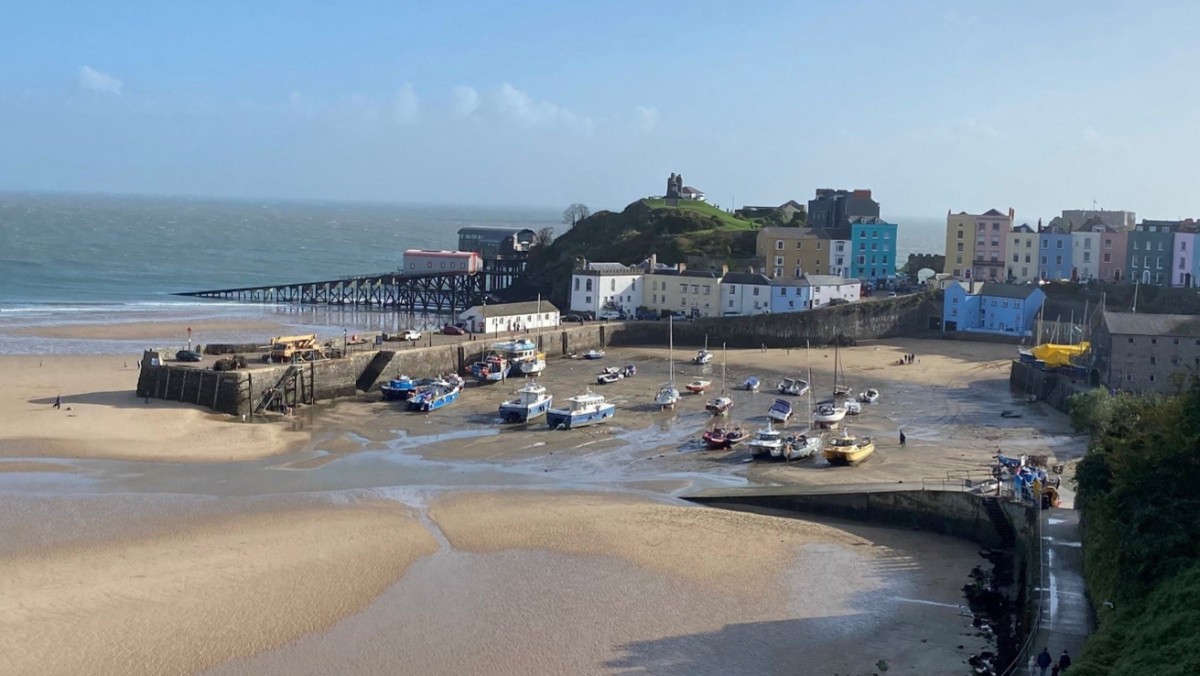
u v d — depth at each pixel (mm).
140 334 124875
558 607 45594
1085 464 47688
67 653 40156
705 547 53281
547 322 124750
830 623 44500
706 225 174375
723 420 83250
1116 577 39750
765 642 42562
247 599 45562
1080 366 95125
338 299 175750
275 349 92500
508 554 51656
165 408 81500
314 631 42781
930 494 56938
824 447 73250
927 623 44625
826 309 128375
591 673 39812
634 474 67375
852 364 112188
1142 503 41312
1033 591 43688
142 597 45438
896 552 53500
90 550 50750
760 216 199750
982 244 159750
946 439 77250
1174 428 43938
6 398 83250
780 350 122438
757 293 134125
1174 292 131250
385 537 53562
